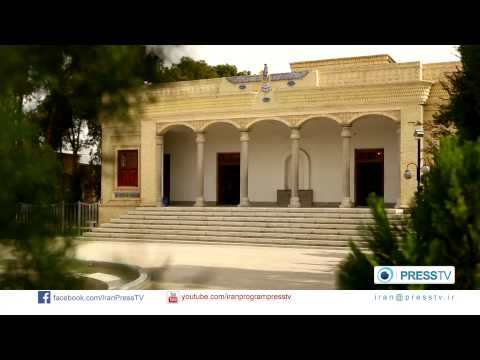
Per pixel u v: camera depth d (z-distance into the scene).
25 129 3.81
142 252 15.68
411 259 4.14
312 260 13.84
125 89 3.63
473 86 10.29
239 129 22.67
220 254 15.33
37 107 3.98
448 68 20.14
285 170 24.78
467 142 4.19
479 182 4.02
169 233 20.25
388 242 4.38
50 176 4.14
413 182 19.47
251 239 18.56
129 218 22.12
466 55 10.38
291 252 15.95
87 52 3.41
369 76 20.62
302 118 21.56
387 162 22.95
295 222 19.31
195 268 12.05
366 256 4.39
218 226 20.11
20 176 3.79
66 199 4.43
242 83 22.78
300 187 24.44
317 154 24.20
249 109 22.45
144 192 23.80
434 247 4.05
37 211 4.06
